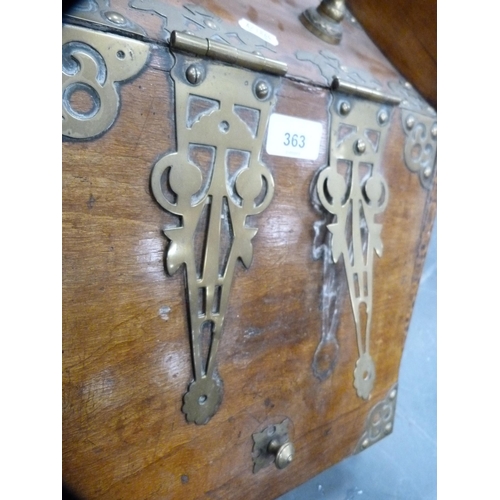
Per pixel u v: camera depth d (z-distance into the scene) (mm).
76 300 306
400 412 740
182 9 347
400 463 659
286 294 439
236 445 438
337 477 617
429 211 576
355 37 537
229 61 345
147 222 330
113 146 304
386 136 485
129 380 345
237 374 418
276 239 417
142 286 337
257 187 385
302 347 470
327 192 441
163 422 374
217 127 350
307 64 413
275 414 465
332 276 476
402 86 530
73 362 313
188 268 356
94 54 287
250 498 471
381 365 582
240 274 396
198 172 346
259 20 415
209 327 384
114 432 345
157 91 317
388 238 529
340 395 533
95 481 344
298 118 403
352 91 430
